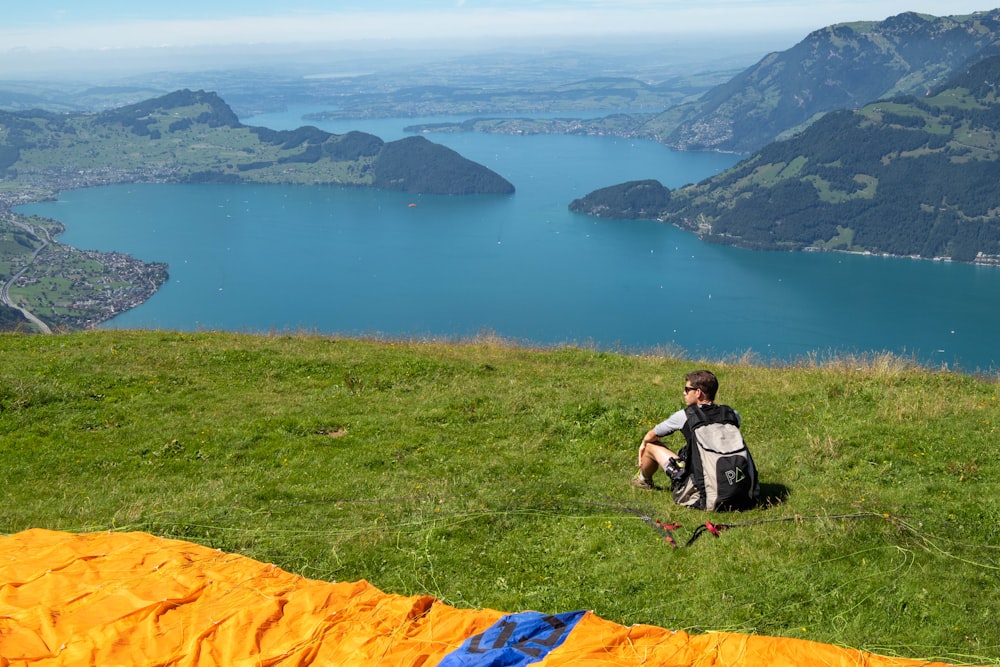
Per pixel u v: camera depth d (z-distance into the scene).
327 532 8.85
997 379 17.25
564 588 7.41
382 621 5.99
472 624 5.95
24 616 6.12
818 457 11.03
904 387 15.06
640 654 5.46
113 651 5.61
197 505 9.95
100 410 14.91
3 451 12.72
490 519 9.02
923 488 9.63
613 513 9.11
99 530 9.12
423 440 12.80
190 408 15.12
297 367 18.28
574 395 15.38
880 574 7.25
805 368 18.02
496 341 23.44
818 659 5.32
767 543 7.99
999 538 8.00
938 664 5.33
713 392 9.60
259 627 5.91
